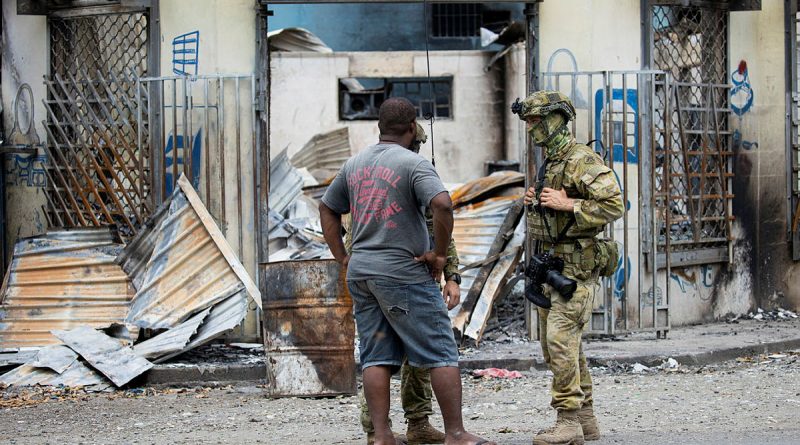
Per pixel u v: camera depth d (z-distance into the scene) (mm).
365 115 28359
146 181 11867
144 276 11141
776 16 13570
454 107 27797
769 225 13734
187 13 11797
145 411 9133
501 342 11906
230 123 11750
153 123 11734
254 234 11719
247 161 11750
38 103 12258
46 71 12203
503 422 8297
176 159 11688
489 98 27797
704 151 12992
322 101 27688
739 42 13352
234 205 11789
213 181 11758
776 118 13648
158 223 11266
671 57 12844
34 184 12312
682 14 12859
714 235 13320
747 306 13680
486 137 27859
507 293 12742
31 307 11359
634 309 12258
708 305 13305
